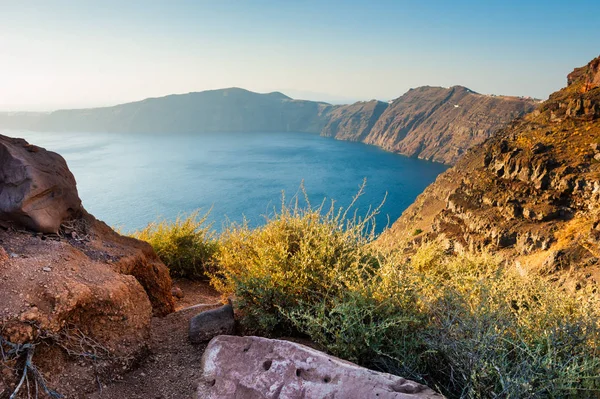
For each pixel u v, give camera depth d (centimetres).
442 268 787
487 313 396
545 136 6062
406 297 463
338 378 347
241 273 618
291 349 389
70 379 359
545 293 509
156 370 427
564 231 4306
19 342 328
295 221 648
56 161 578
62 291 369
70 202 572
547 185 5078
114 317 409
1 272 373
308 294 527
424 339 406
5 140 561
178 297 805
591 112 6003
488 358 341
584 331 387
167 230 996
